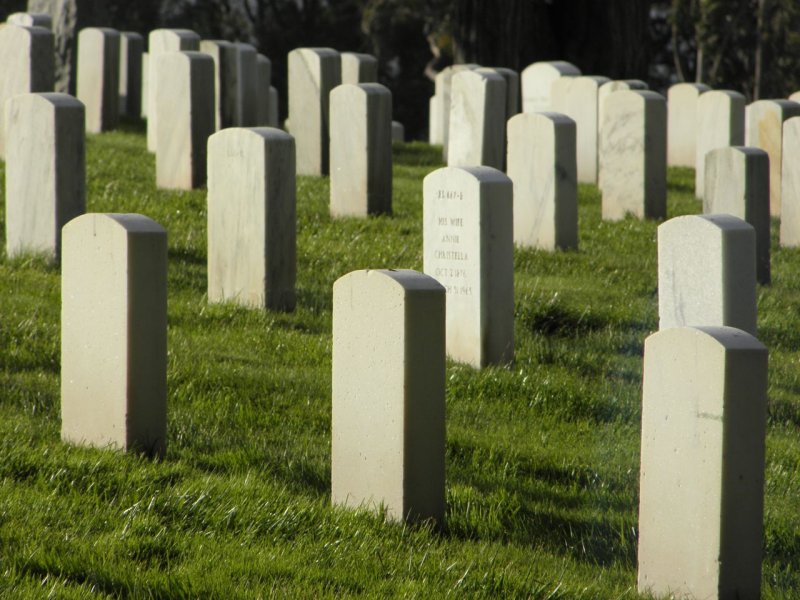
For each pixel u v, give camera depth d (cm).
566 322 1686
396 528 916
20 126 1722
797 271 2066
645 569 834
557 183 2073
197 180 2361
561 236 2092
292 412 1243
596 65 4462
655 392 817
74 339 1066
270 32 7856
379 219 2209
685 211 2597
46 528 861
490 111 2588
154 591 777
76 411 1073
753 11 7156
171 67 2344
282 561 839
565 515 1020
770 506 1055
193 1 7625
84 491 948
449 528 957
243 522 905
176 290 1708
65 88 3634
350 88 2222
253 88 3291
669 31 7819
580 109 3103
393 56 7606
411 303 912
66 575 796
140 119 3550
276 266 1617
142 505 920
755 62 7288
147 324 1033
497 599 805
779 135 2641
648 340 821
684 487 800
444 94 3316
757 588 791
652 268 2027
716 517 777
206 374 1310
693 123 3478
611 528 988
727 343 771
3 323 1442
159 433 1055
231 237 1634
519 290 1778
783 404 1384
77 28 3631
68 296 1067
